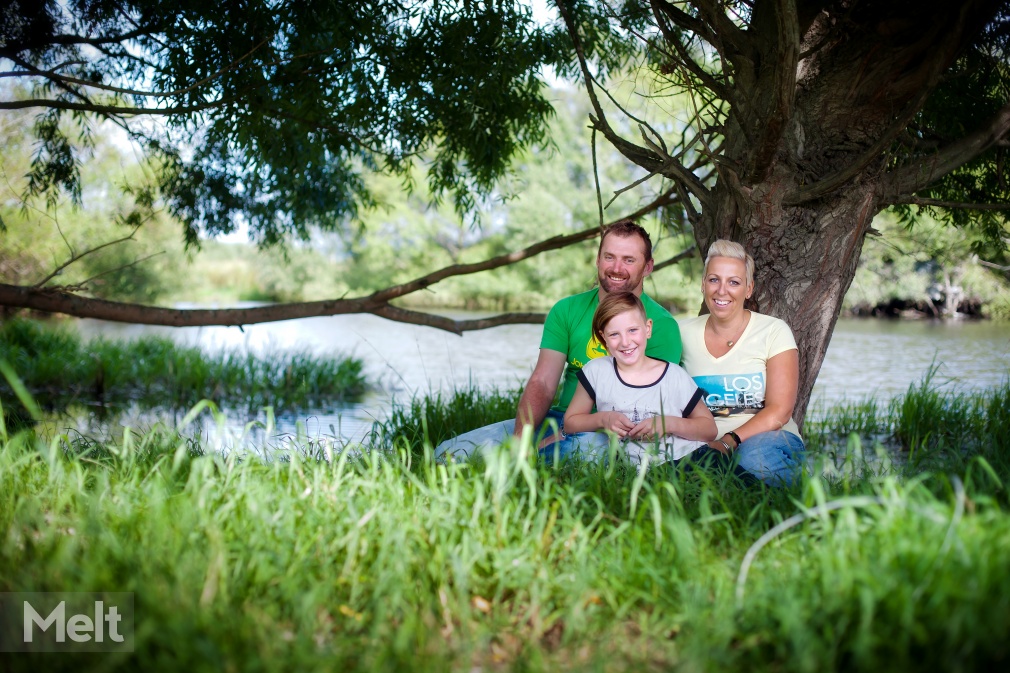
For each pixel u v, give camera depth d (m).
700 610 2.14
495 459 2.74
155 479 3.17
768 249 4.71
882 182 4.75
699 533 2.63
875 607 1.97
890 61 4.48
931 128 5.56
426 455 3.18
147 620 1.93
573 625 2.15
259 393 10.47
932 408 7.42
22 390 2.56
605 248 4.41
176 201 8.35
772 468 3.89
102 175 17.75
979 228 7.28
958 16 3.84
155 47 6.16
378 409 9.38
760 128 4.26
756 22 4.75
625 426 3.94
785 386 4.20
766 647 2.02
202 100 5.80
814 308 4.73
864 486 3.10
